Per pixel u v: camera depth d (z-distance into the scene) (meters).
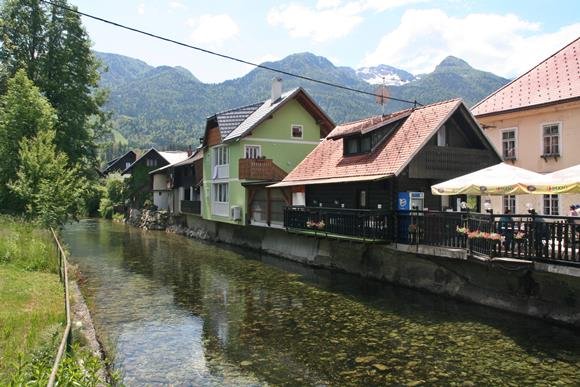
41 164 22.34
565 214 19.56
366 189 20.06
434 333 11.80
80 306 11.65
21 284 12.14
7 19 31.31
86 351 8.53
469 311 13.97
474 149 19.56
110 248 29.69
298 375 9.13
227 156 33.34
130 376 9.07
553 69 22.28
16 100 25.61
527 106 21.08
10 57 31.38
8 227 18.70
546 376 8.99
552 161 20.64
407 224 16.55
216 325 12.59
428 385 8.61
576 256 10.92
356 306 14.67
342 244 21.44
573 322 11.98
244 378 9.00
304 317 13.39
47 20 32.06
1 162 24.17
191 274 20.53
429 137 18.06
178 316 13.52
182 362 9.84
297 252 25.16
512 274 13.51
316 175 23.50
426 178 18.59
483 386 8.55
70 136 32.12
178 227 43.75
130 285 17.98
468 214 13.88
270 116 31.03
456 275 15.59
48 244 16.81
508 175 13.39
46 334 7.99
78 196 24.41
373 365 9.62
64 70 32.25
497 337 11.41
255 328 12.30
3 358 6.82
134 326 12.49
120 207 60.81
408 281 17.52
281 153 32.19
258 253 28.23
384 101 23.44
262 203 29.39
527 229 12.06
